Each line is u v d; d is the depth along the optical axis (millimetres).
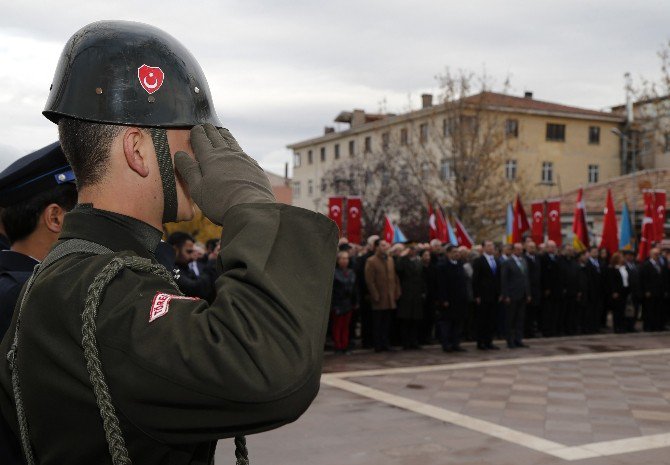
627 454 5016
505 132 32844
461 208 24562
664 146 25625
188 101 926
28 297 852
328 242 821
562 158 40188
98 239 881
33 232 1533
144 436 751
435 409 6445
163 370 720
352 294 10352
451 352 10680
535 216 14859
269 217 806
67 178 1521
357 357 10078
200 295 6684
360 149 47031
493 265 11305
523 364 9391
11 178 1474
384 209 30047
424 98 43719
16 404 863
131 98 886
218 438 746
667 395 7188
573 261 13445
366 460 4816
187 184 889
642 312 14680
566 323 13461
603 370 8883
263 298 745
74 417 779
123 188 900
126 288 792
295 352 728
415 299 10766
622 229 15859
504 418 6094
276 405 715
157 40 932
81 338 767
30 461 860
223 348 711
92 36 919
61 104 904
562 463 4793
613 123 41531
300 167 55938
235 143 924
